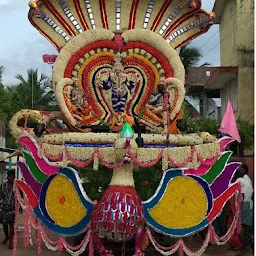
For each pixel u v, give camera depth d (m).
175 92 6.61
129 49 6.77
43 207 6.12
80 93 6.61
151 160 5.75
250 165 11.36
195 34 7.21
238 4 17.45
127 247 6.49
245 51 17.27
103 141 5.97
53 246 6.30
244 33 17.36
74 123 6.54
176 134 6.47
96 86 6.64
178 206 6.04
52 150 5.96
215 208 6.10
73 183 6.05
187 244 9.00
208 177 6.14
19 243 9.12
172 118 6.60
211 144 6.11
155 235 7.06
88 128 6.55
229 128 6.55
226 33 20.25
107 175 7.04
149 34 6.69
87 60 6.71
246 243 8.04
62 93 6.53
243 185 7.81
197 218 6.06
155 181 6.89
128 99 6.59
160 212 6.00
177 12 7.17
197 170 6.10
